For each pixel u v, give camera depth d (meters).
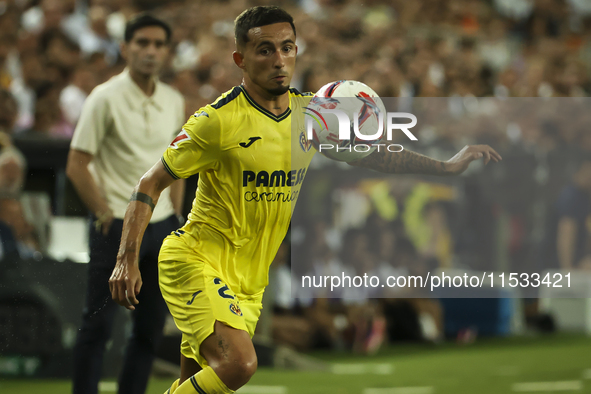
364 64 28.97
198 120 8.66
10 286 14.76
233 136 8.69
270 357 19.00
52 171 16.28
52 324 14.70
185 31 30.09
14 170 15.66
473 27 38.72
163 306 11.64
